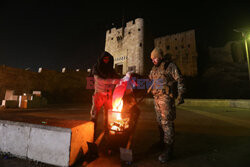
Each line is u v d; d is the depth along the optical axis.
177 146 2.47
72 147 1.72
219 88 32.81
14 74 14.34
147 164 1.79
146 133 3.29
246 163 1.81
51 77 17.45
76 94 19.45
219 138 2.94
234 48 40.34
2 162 1.77
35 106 10.41
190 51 38.72
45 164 1.75
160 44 43.53
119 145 2.08
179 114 6.98
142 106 12.80
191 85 34.69
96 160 1.87
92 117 2.41
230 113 7.36
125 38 41.00
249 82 31.94
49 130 1.80
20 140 1.94
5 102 9.16
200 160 1.91
